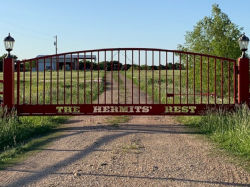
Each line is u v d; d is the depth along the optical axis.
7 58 10.01
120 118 11.82
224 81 16.25
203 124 9.58
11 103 10.02
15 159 6.20
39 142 7.82
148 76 43.34
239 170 5.43
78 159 6.19
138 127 9.89
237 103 10.16
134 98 19.19
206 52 17.23
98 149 7.02
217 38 16.94
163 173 5.29
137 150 6.92
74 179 4.97
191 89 20.02
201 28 17.84
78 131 9.28
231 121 8.71
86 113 10.17
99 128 9.73
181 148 7.09
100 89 26.64
